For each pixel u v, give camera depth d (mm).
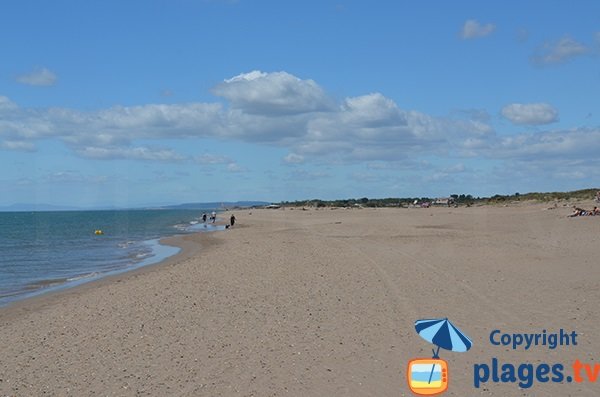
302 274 20188
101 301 16938
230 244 37312
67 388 8992
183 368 9688
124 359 10391
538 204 92750
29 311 16500
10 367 10258
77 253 37812
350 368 9422
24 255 36562
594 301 13914
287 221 74688
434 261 22594
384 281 17812
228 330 12172
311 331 11836
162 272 23297
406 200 174625
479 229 42844
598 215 50219
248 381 8945
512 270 19547
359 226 52500
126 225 87750
